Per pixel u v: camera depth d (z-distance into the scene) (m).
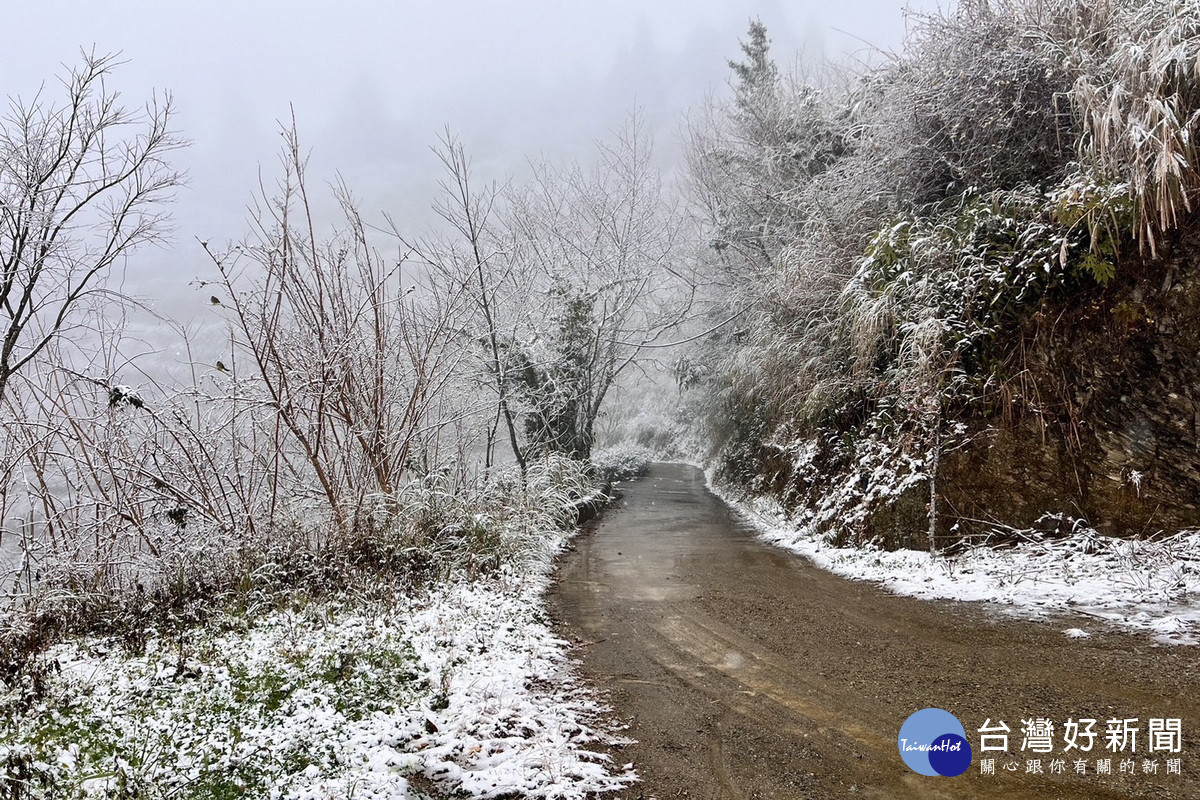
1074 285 8.37
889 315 9.73
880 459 10.28
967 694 4.51
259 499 9.38
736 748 3.95
